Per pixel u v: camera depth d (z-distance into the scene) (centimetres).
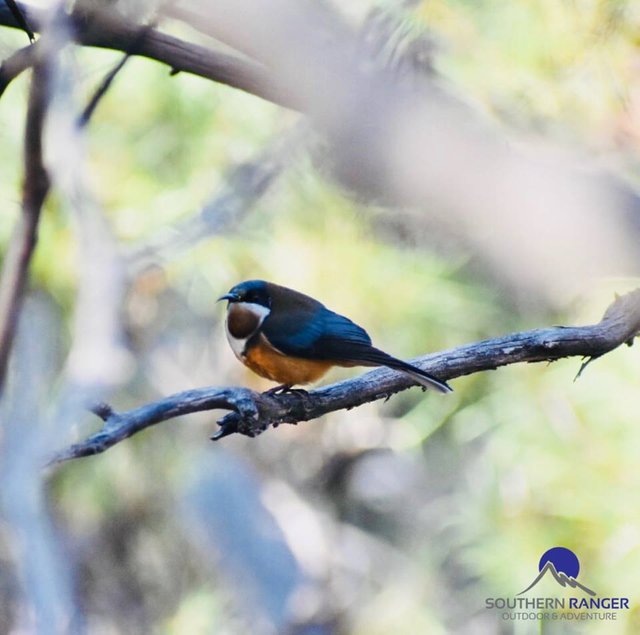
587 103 772
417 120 406
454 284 1257
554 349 689
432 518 1786
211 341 1569
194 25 454
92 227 541
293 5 405
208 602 1783
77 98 537
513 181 396
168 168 1285
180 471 1756
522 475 1229
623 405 1095
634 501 1082
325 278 1271
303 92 411
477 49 790
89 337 516
